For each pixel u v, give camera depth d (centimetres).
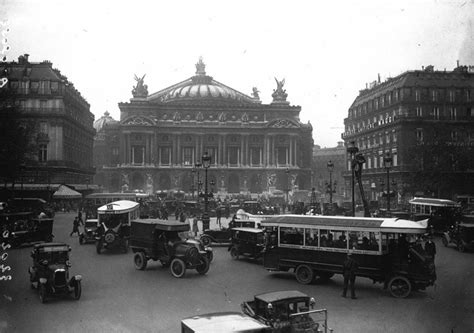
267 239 2606
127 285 2389
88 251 3531
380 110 9262
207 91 15600
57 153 8475
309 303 1477
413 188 7031
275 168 13362
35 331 1662
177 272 2598
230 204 7975
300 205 6869
